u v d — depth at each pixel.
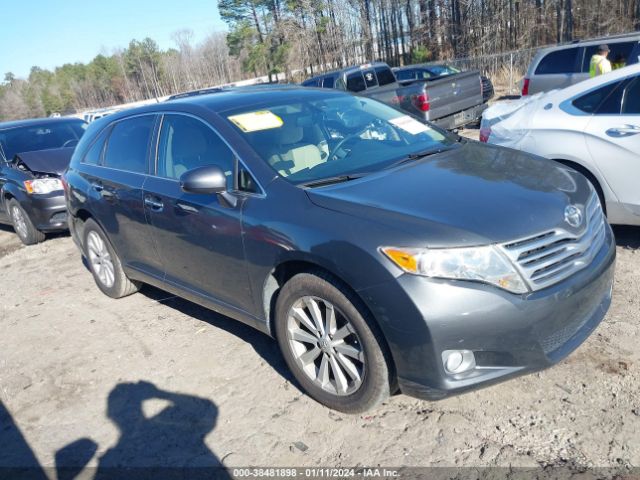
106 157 4.89
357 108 4.33
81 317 5.05
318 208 3.05
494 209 2.84
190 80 90.12
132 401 3.61
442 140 4.16
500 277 2.63
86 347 4.45
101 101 107.31
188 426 3.28
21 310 5.50
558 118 5.02
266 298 3.39
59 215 7.62
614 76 4.80
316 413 3.21
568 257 2.87
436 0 40.66
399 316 2.65
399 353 2.73
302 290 3.09
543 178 3.29
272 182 3.35
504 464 2.64
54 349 4.50
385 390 2.92
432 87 10.13
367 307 2.80
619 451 2.61
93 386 3.86
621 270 4.44
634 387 3.02
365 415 3.13
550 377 3.20
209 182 3.32
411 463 2.74
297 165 3.52
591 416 2.86
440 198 2.96
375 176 3.34
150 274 4.53
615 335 3.52
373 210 2.91
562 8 32.09
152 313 4.91
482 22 35.12
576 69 10.91
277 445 3.00
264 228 3.20
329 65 49.06
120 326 4.74
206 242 3.65
